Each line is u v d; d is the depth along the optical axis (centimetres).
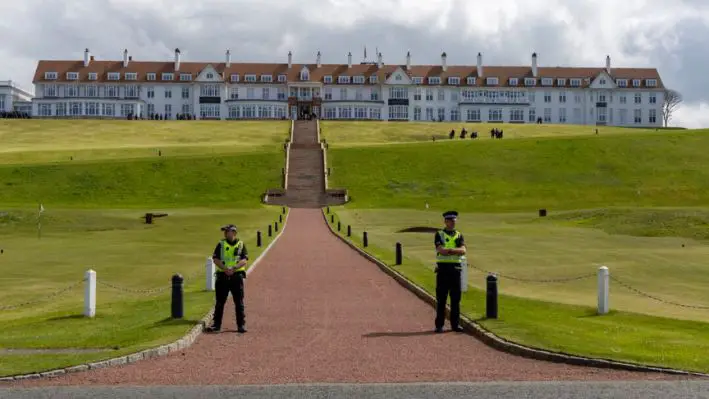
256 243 4934
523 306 2516
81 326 2191
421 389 1449
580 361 1675
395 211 8512
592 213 7075
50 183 9925
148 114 18462
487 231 6072
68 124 15100
